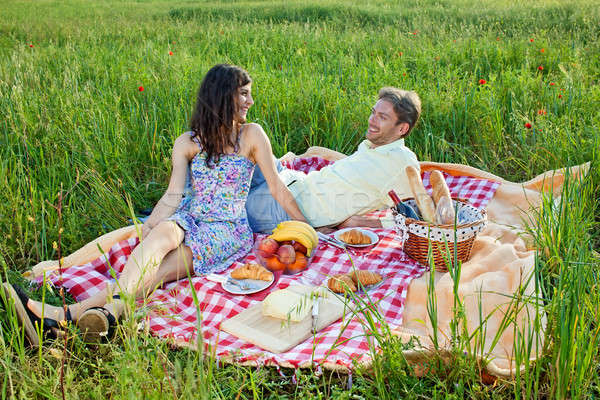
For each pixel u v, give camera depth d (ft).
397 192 12.78
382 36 33.63
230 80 11.18
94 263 11.62
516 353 7.41
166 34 37.22
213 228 11.66
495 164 16.47
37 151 15.88
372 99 18.78
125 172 15.12
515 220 13.56
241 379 8.45
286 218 13.14
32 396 7.50
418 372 8.40
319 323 9.61
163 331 9.55
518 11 40.24
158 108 18.97
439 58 25.35
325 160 16.75
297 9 50.11
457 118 18.30
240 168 11.85
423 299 10.32
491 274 10.52
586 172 13.55
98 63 26.12
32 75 21.81
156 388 7.13
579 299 7.63
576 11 36.29
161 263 10.87
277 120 18.75
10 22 48.93
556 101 18.66
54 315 9.03
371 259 11.78
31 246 12.52
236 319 9.78
